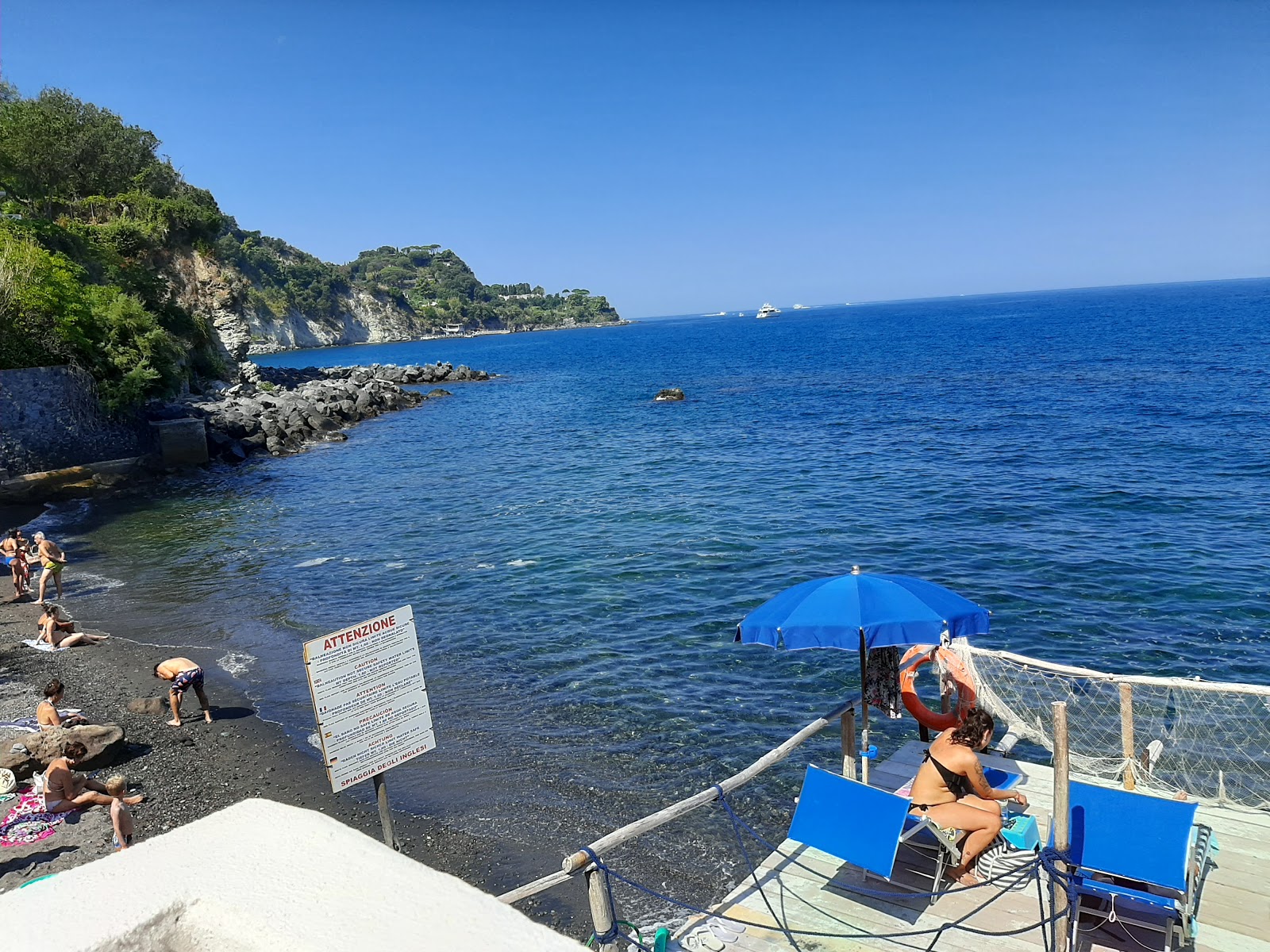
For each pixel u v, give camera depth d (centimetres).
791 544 2533
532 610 2066
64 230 5753
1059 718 605
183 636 2016
